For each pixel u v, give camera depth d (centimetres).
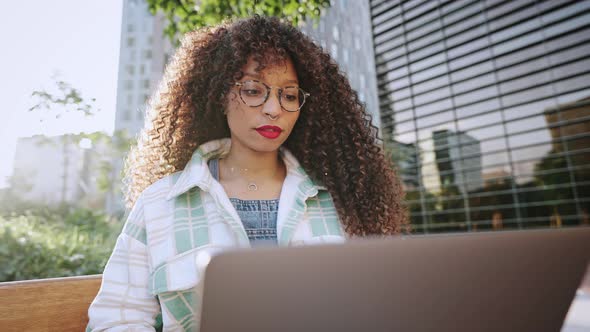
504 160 528
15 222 257
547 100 500
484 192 539
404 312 38
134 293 79
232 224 83
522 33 518
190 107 110
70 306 88
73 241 232
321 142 110
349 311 35
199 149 99
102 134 466
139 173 114
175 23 233
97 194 485
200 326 32
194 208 89
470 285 41
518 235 44
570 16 484
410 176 590
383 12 634
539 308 47
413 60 600
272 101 86
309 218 96
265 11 220
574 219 469
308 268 33
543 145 501
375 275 36
